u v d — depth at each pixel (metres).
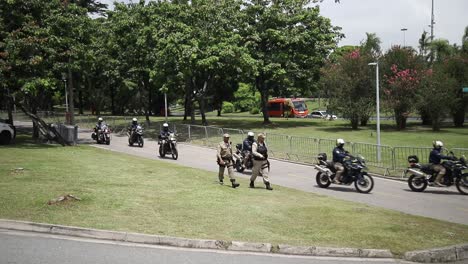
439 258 7.89
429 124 38.19
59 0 26.03
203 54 29.94
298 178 17.05
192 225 9.05
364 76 34.09
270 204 11.38
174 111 91.06
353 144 19.38
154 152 23.95
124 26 35.31
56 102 84.19
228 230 8.81
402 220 10.14
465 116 39.62
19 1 23.41
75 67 26.52
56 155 19.42
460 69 35.62
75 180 13.08
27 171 14.18
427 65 37.56
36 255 7.12
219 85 49.47
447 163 14.38
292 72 37.25
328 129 34.19
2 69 21.94
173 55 30.19
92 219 9.07
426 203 12.80
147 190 12.28
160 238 8.15
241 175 17.45
